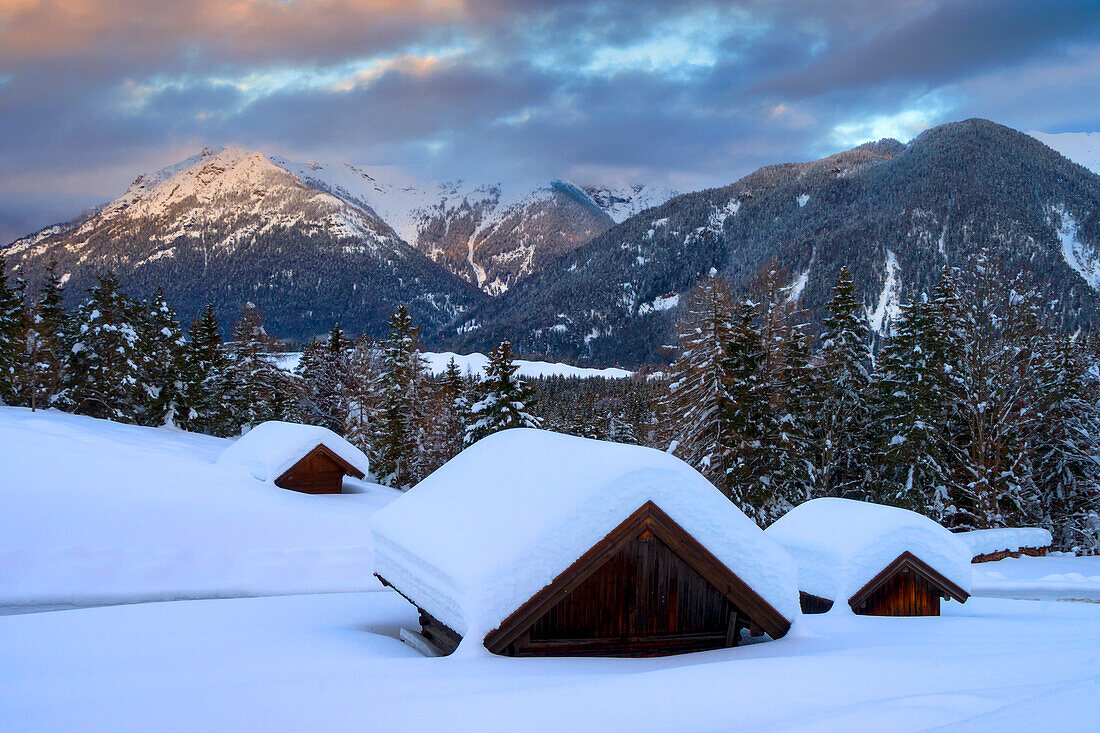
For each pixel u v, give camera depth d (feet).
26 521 60.34
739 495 95.09
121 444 95.66
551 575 27.27
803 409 105.91
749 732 13.79
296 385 187.11
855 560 43.09
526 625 27.17
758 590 30.96
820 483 110.73
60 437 89.76
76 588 54.85
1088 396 109.19
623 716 16.17
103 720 18.17
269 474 85.46
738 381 94.99
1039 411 111.04
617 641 29.19
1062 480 112.98
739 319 100.12
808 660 22.25
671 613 30.27
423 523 32.86
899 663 21.18
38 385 152.15
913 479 104.99
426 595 29.81
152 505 68.59
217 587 59.36
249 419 183.01
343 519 77.77
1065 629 35.58
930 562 44.70
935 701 14.44
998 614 47.47
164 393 163.02
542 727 15.62
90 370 154.20
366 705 18.42
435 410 162.61
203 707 18.94
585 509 27.81
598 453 30.63
